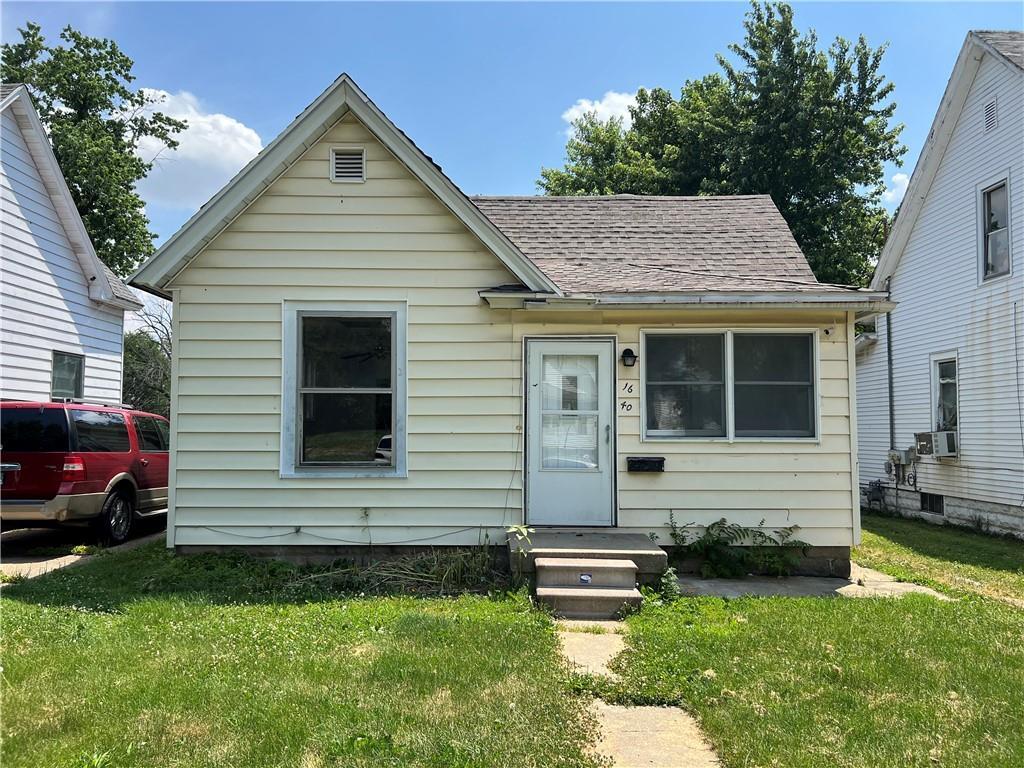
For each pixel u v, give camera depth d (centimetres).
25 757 316
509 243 729
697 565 754
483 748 329
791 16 2208
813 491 759
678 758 332
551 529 745
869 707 385
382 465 751
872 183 2342
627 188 2403
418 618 528
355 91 722
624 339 767
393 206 759
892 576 772
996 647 485
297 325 751
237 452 742
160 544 854
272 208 753
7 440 816
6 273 1121
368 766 312
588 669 445
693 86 2580
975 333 1252
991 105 1207
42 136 1182
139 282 724
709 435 772
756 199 1041
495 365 760
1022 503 1124
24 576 691
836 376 767
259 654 452
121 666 427
